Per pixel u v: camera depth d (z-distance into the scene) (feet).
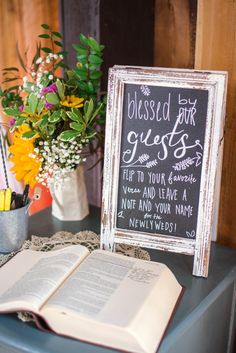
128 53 4.99
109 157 3.92
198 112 3.69
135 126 3.86
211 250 4.33
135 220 4.01
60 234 4.40
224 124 4.18
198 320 3.59
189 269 4.02
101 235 4.08
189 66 4.63
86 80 4.29
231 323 4.38
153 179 3.91
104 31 5.05
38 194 4.36
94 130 4.25
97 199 5.61
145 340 3.03
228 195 4.48
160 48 4.78
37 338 3.19
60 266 3.61
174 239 3.90
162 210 3.93
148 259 4.07
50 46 5.34
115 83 3.80
